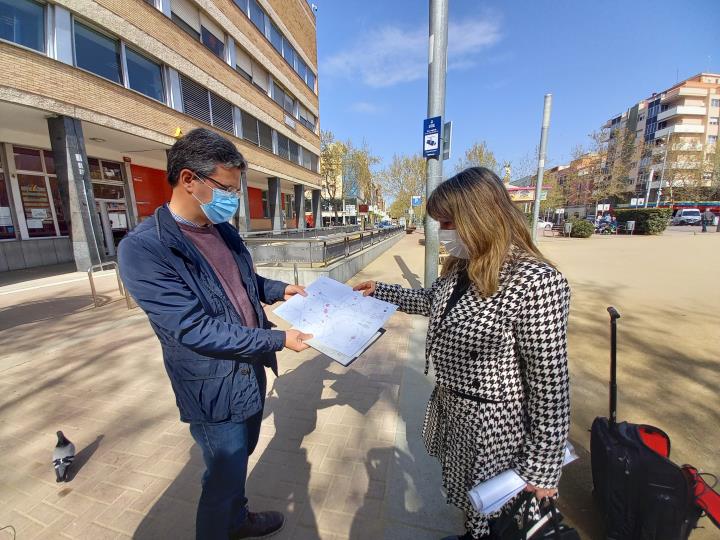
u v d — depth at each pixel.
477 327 1.18
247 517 1.71
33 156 10.95
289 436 2.50
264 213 27.00
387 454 2.30
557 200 29.84
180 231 1.24
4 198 10.29
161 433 2.57
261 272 7.04
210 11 13.87
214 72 14.38
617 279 7.95
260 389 1.58
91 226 9.23
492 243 1.13
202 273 1.28
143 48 10.71
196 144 1.22
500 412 1.23
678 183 39.12
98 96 9.34
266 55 18.77
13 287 7.66
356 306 1.67
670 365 3.53
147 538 1.74
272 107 19.95
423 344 4.19
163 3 11.67
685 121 50.50
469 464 1.31
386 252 15.20
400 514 1.86
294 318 1.61
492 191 1.15
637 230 24.41
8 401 3.02
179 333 1.13
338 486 2.05
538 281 1.07
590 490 1.98
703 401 2.86
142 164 14.59
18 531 1.79
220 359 1.29
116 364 3.72
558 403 1.09
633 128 59.25
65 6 8.38
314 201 29.28
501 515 1.35
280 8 20.34
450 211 1.22
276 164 20.69
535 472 1.13
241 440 1.40
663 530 1.40
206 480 1.39
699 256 11.81
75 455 2.34
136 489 2.05
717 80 53.62
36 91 7.83
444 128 5.01
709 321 4.88
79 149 8.86
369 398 2.99
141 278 1.11
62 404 2.97
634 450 1.49
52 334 4.60
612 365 1.64
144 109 10.89
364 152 35.41
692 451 2.26
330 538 1.73
